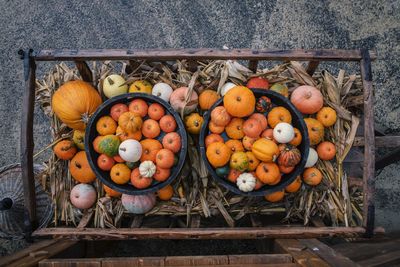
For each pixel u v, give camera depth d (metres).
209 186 2.26
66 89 2.10
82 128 2.15
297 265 1.90
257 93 1.98
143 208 2.14
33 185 2.04
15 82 3.34
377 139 2.38
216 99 2.15
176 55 1.98
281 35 3.30
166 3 3.34
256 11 3.31
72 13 3.36
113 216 2.29
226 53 1.98
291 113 1.99
